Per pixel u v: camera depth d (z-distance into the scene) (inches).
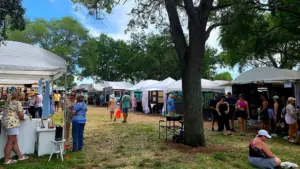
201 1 310.3
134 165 224.8
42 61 247.1
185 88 310.7
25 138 252.5
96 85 1465.3
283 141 351.3
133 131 417.1
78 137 276.1
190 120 305.0
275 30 541.3
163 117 692.7
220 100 429.1
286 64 892.6
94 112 836.6
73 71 1542.8
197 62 304.7
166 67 1493.6
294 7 367.6
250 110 550.0
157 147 296.5
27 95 597.6
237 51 666.2
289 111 341.1
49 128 258.5
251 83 522.9
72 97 300.4
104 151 276.1
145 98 850.8
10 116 222.4
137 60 1587.1
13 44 248.1
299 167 222.7
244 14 337.4
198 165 224.7
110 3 328.8
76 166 219.1
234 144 321.4
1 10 156.4
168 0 316.2
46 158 240.5
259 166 217.6
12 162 220.4
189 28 312.3
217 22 344.2
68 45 1483.8
